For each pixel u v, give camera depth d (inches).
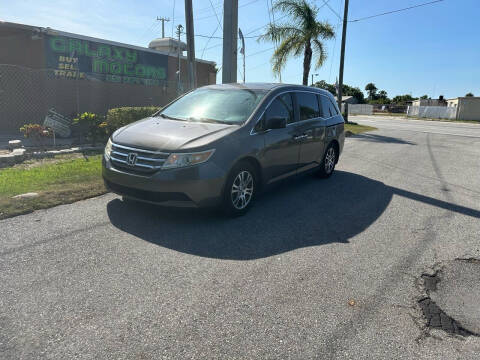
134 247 150.5
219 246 155.9
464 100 1683.1
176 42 791.1
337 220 196.2
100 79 603.5
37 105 535.8
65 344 94.0
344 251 157.6
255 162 197.3
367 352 97.1
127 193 177.6
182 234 165.9
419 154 441.7
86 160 307.9
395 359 95.3
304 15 751.7
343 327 106.7
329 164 292.5
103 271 130.5
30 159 308.2
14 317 103.3
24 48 536.1
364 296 123.4
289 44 775.7
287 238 168.6
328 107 286.8
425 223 196.5
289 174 233.9
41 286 119.2
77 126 400.5
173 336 99.0
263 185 206.5
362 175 312.8
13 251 141.7
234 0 403.2
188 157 166.4
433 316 114.3
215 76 933.2
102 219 177.9
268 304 115.8
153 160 167.5
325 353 96.0
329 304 117.6
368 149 477.1
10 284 119.4
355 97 3147.1
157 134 179.8
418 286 131.7
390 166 358.6
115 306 110.7
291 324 106.7
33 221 171.5
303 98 251.3
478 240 175.5
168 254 145.9
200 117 206.8
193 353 93.4
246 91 222.7
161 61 713.6
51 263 134.1
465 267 147.6
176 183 165.3
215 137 176.9
